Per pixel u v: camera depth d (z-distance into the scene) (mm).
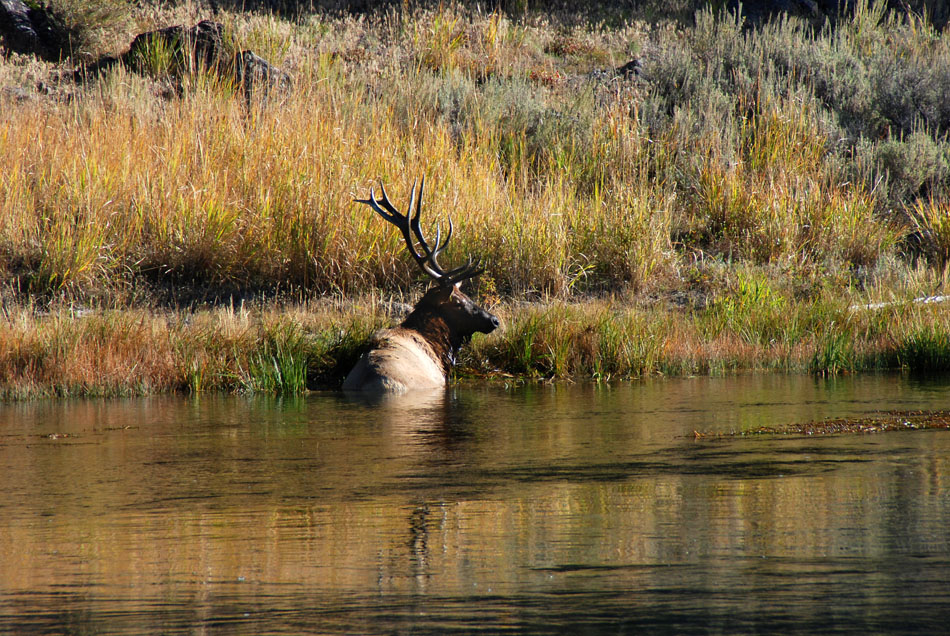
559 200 54188
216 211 48969
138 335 36688
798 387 32625
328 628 10297
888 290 48969
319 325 40844
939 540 13398
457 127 63500
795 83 72312
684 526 14297
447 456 20219
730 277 51188
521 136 62531
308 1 90500
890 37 84250
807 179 59438
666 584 11633
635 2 95625
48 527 14633
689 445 21344
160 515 15305
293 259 48625
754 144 63281
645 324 41531
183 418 26562
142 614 10789
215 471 18781
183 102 57844
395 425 24797
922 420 24531
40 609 10992
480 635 10055
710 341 41594
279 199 49844
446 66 75250
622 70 76250
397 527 14414
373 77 69500
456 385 35375
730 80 72625
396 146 54469
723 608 10820
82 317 39469
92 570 12453
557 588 11555
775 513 15008
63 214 48469
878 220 58469
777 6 91625
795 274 52094
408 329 36375
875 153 63906
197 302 46875
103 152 51875
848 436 22328
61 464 19656
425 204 51469
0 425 25422
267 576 12117
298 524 14656
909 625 10250
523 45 82812
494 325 37031
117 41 78562
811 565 12328
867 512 15000
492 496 16406
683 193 59719
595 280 51719
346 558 12844
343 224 49219
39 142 52219
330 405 29297
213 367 34875
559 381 36375
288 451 20984
